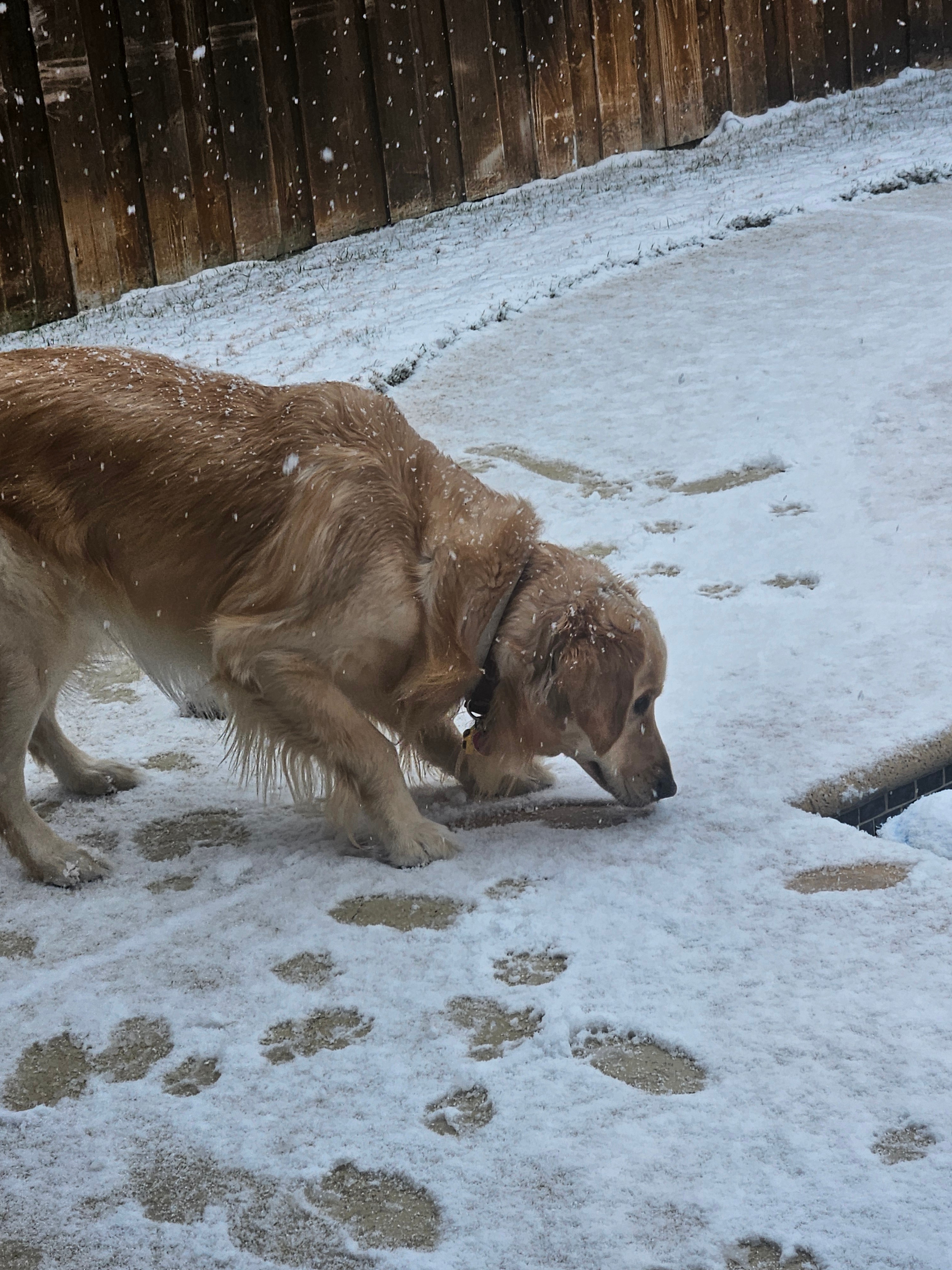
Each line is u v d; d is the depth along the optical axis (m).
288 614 2.84
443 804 3.08
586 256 6.11
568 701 2.87
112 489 2.88
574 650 2.84
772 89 8.92
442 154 7.82
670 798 2.93
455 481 2.95
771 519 3.73
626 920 2.69
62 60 6.47
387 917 2.76
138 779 3.14
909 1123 2.36
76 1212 2.35
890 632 3.27
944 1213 2.26
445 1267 2.26
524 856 2.86
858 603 3.38
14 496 2.87
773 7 8.75
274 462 2.87
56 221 6.60
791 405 4.24
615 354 4.91
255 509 2.86
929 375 4.26
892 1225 2.26
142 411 2.90
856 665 3.19
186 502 2.88
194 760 3.21
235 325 5.82
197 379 2.97
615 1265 2.25
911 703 3.07
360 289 6.20
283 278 6.75
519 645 2.88
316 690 2.86
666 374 4.64
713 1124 2.38
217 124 7.02
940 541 3.54
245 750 2.94
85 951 2.72
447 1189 2.33
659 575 3.59
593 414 4.39
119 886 2.87
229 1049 2.53
